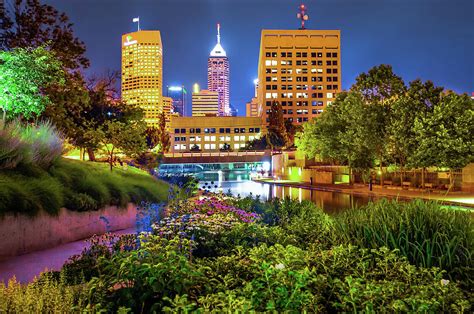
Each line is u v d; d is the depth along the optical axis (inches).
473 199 1043.9
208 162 3368.6
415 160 1278.3
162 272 163.5
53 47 1018.1
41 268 325.7
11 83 670.5
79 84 1071.6
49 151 514.0
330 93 6899.6
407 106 1336.1
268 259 206.2
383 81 1486.2
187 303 144.6
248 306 132.5
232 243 293.1
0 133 453.1
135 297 167.5
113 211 549.0
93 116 1355.8
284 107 6845.5
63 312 150.6
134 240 310.5
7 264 336.8
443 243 219.1
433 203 272.1
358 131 1499.8
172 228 314.8
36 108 709.3
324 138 1877.5
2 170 424.5
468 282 188.1
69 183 499.8
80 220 472.1
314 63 6924.2
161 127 5329.7
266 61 6879.9
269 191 1688.0
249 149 5270.7
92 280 169.9
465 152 1171.3
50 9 1017.5
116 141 943.7
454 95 1246.3
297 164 2832.2
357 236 247.1
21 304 152.3
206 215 377.1
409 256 219.0
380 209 282.4
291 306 145.1
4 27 984.3
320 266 198.5
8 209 363.3
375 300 146.6
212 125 6658.5
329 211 852.6
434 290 154.7
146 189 683.4
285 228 350.0
